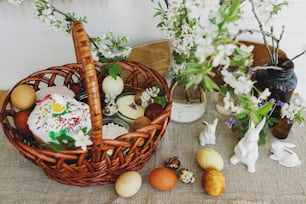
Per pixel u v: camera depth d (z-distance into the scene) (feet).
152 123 2.15
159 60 3.18
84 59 1.83
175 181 2.26
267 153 2.52
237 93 1.96
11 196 2.27
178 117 2.74
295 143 2.58
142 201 2.22
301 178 2.33
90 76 1.83
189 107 2.67
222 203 2.19
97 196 2.27
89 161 2.13
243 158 2.39
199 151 2.44
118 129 2.50
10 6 3.10
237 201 2.20
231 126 2.54
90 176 2.22
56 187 2.34
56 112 2.27
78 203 2.23
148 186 2.31
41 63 3.52
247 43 3.09
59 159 2.03
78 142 1.98
